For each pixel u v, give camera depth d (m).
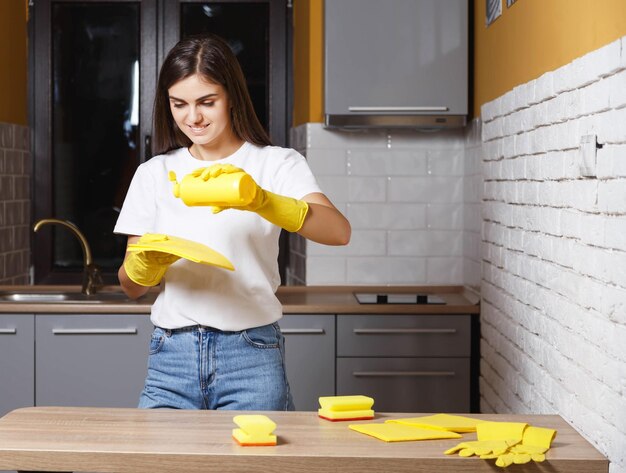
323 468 1.53
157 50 4.45
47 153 4.46
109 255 4.51
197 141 2.08
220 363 2.07
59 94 4.47
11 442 1.58
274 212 1.79
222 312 2.06
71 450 1.54
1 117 4.07
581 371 2.21
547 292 2.51
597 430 2.09
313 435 1.66
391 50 3.70
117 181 4.50
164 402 2.09
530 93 2.66
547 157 2.49
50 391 3.43
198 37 2.08
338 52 3.70
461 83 3.71
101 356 3.42
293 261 4.39
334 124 3.74
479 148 3.60
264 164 2.15
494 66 3.33
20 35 4.36
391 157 3.95
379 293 3.91
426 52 3.71
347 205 3.95
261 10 4.48
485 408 3.34
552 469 1.53
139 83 4.46
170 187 2.15
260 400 2.07
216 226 2.08
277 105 4.49
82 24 4.45
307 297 3.70
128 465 1.54
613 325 1.97
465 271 3.92
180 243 1.86
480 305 3.45
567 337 2.32
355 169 3.94
